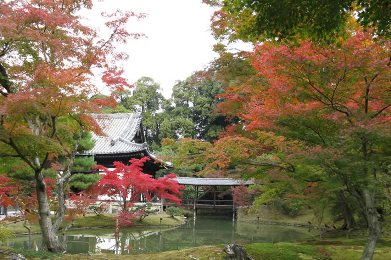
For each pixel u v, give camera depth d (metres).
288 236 22.84
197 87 53.59
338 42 7.33
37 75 8.33
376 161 8.49
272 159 11.42
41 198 10.00
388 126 7.77
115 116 37.00
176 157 11.59
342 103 9.20
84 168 21.67
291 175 11.19
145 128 55.00
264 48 10.43
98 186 20.92
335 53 7.92
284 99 9.34
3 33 8.00
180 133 51.41
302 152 8.39
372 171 8.66
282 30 7.01
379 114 9.25
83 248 16.27
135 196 23.17
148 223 25.52
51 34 9.21
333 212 20.30
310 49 8.11
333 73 8.12
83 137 19.92
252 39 7.81
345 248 11.62
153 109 57.09
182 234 23.42
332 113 9.02
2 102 8.56
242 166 11.59
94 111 9.51
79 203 16.89
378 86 8.60
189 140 11.32
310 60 7.95
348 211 17.72
